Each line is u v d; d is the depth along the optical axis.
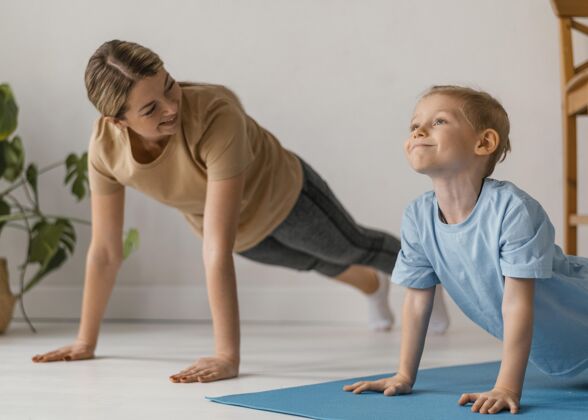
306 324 3.40
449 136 1.50
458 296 1.67
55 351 2.31
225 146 1.98
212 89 2.10
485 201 1.51
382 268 2.74
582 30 2.79
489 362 2.21
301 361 2.27
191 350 2.55
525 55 3.29
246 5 3.52
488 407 1.43
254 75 3.52
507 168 3.31
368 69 3.42
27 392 1.78
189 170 2.04
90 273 2.29
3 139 3.23
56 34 3.69
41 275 3.31
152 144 2.03
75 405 1.61
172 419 1.45
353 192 3.44
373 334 3.02
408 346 1.67
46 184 3.70
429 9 3.36
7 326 3.20
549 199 3.28
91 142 2.11
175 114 1.91
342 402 1.55
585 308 1.59
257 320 3.51
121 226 2.26
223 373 1.91
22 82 3.71
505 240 1.48
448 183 1.53
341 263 2.65
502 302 1.52
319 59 3.46
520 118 3.30
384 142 3.41
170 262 3.60
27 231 3.71
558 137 3.27
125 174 2.09
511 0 3.30
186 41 3.58
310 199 2.39
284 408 1.50
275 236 2.43
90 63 1.89
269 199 2.28
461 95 1.53
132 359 2.33
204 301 3.55
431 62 3.36
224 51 3.54
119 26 3.63
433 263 1.62
